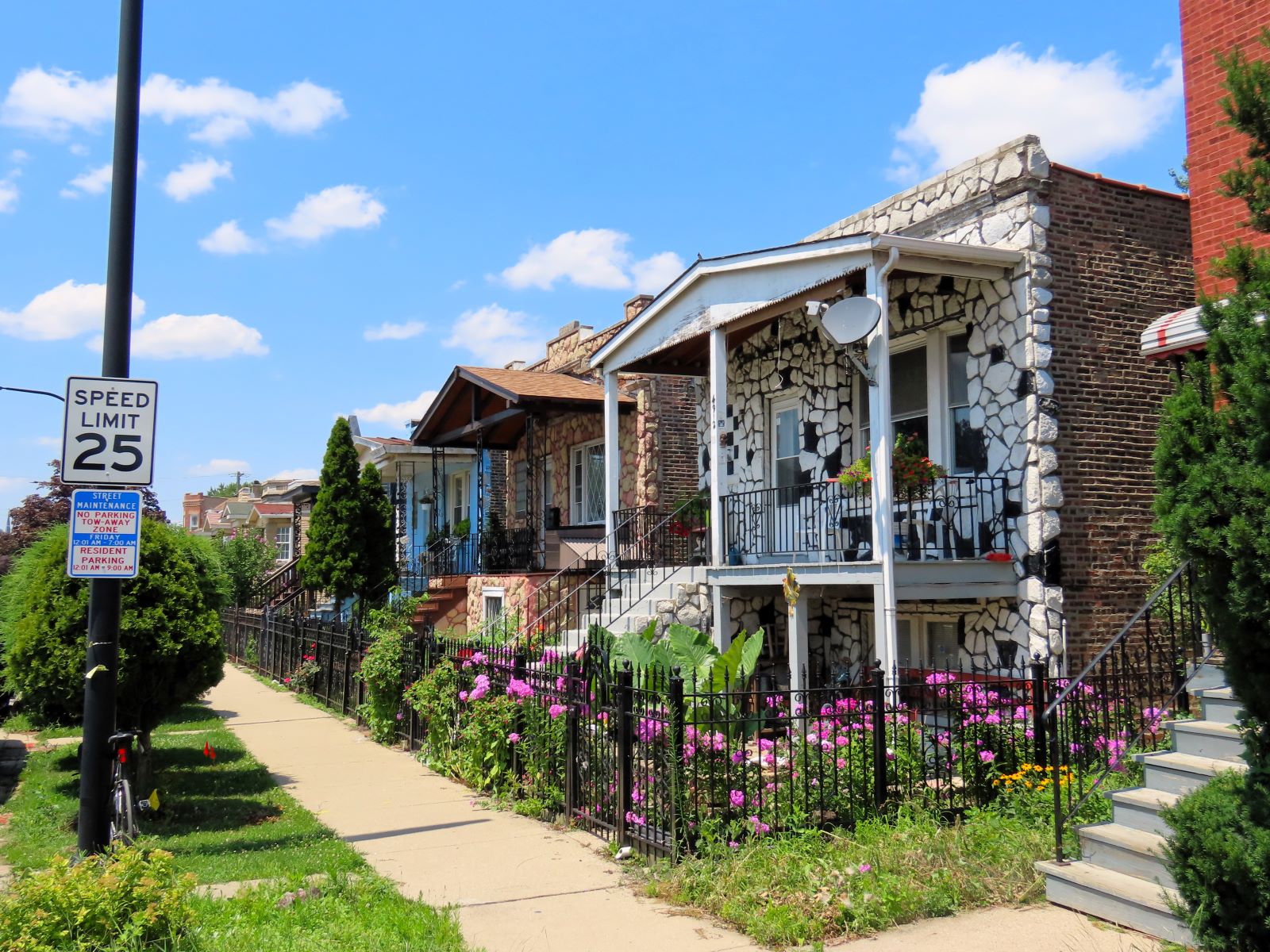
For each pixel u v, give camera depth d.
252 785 9.66
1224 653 4.52
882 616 9.81
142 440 6.72
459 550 21.03
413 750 11.48
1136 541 10.57
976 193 11.01
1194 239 8.27
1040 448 10.19
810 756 7.21
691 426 17.98
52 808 8.91
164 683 8.73
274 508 41.75
